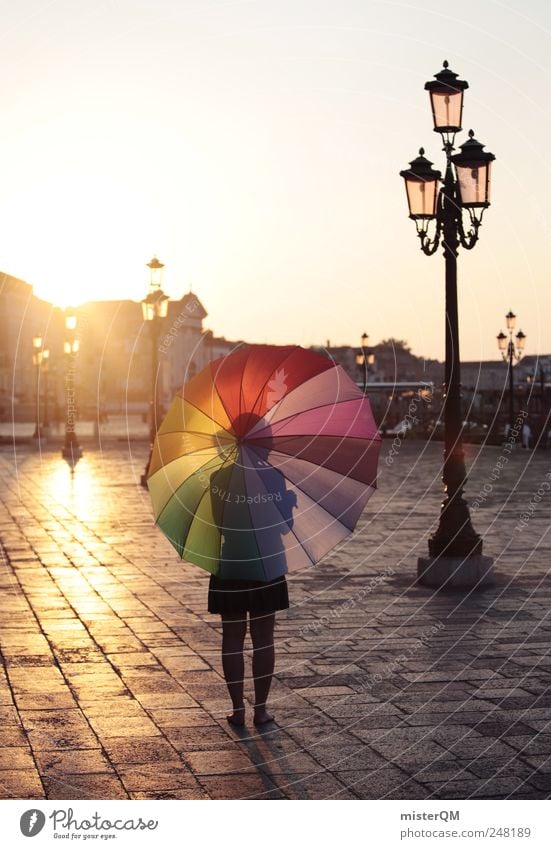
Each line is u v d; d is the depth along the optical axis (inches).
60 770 215.2
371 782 209.8
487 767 217.3
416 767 217.5
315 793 204.4
